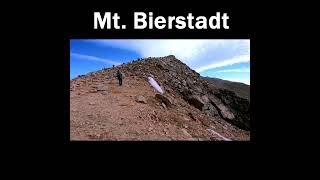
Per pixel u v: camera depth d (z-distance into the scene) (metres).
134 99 17.58
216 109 27.69
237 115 28.23
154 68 28.02
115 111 14.59
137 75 24.55
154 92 21.22
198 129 17.50
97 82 21.36
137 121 14.03
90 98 16.45
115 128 12.46
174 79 27.77
